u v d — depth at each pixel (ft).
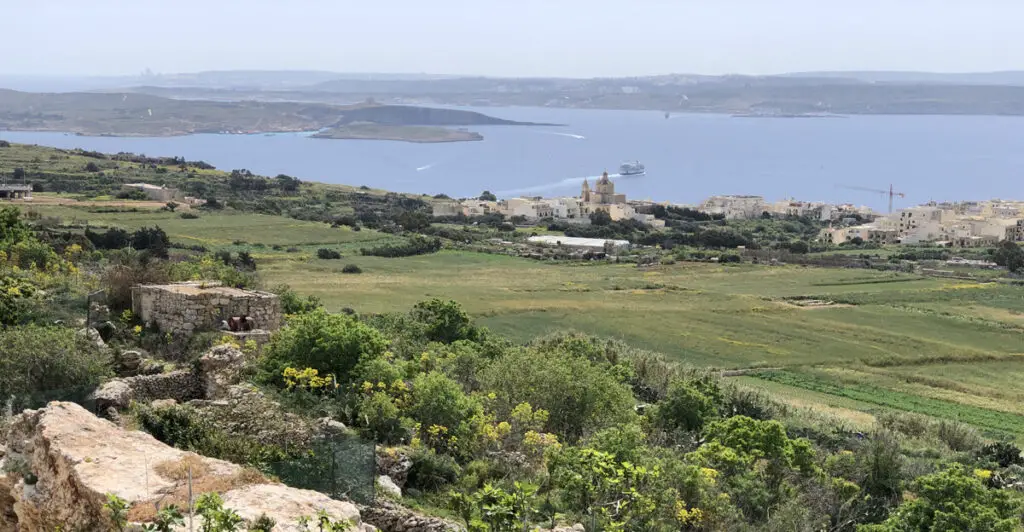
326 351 114.93
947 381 299.99
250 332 126.72
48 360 96.99
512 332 322.34
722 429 138.92
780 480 127.24
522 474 101.35
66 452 62.44
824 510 122.11
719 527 102.73
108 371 103.24
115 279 141.69
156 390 102.83
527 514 71.72
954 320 396.78
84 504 58.23
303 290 354.33
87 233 352.28
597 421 140.36
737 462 125.18
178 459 64.34
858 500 127.75
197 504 53.67
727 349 328.90
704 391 189.98
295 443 85.35
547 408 138.10
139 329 126.52
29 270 165.78
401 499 81.30
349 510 61.11
